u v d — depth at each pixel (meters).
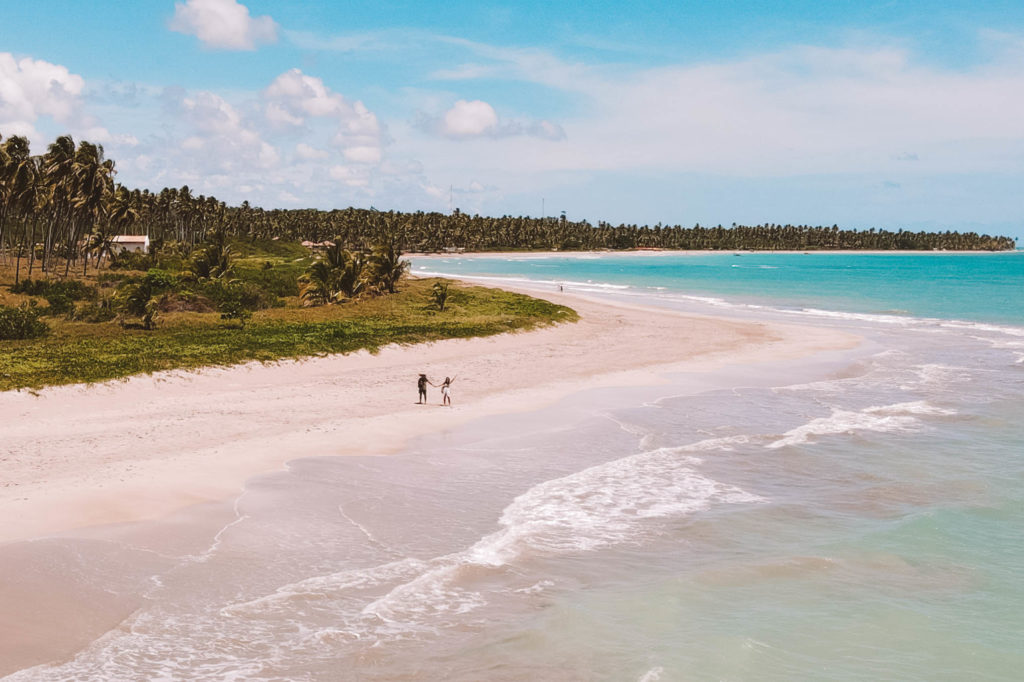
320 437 26.50
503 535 17.88
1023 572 16.41
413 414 30.47
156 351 40.16
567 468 23.47
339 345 44.91
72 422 27.58
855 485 22.27
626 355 47.25
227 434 26.62
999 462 24.61
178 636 12.86
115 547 16.20
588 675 12.11
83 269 87.31
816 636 13.61
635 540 17.89
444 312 65.69
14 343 42.28
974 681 12.26
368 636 13.13
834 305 88.19
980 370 42.34
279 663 12.19
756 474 23.22
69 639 12.58
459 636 13.24
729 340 54.38
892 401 34.00
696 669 12.38
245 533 17.38
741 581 15.77
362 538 17.42
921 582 15.88
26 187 70.00
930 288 121.62
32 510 18.20
